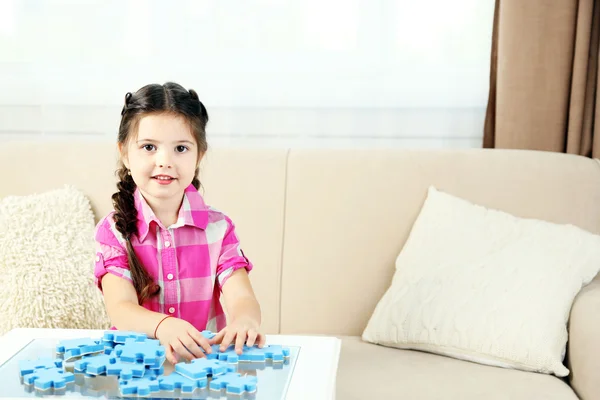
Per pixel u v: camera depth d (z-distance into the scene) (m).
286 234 2.05
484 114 2.39
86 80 2.47
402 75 2.39
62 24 2.47
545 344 1.65
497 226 1.90
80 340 1.19
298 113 2.44
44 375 1.04
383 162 2.09
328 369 1.13
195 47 2.44
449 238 1.91
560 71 2.25
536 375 1.64
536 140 2.28
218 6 2.42
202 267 1.61
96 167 2.13
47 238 1.95
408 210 2.04
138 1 2.44
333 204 2.06
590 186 2.01
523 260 1.79
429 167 2.07
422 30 2.38
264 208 2.07
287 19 2.41
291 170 2.09
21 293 1.88
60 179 2.13
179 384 1.03
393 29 2.38
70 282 1.91
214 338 1.25
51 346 1.22
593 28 2.26
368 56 2.40
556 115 2.27
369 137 2.43
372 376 1.60
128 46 2.46
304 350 1.22
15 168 2.15
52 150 2.16
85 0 2.46
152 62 2.45
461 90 2.38
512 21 2.24
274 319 2.02
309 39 2.41
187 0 2.43
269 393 1.02
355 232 2.04
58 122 2.49
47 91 2.48
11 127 2.52
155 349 1.13
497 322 1.70
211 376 1.07
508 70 2.27
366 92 2.41
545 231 1.85
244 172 2.10
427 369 1.66
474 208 1.96
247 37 2.43
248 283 1.60
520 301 1.71
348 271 2.02
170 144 1.46
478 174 2.05
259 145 2.46
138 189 1.59
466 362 1.73
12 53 2.49
